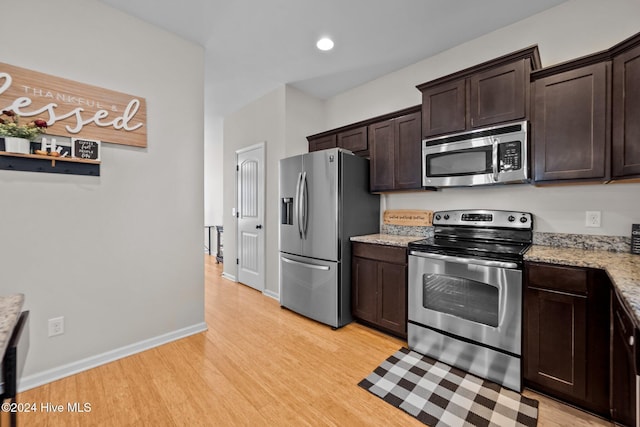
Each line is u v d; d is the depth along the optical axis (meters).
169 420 1.51
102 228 2.05
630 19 1.83
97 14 2.02
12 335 0.94
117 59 2.11
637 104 1.51
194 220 2.54
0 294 1.69
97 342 2.04
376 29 2.37
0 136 1.67
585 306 1.51
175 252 2.43
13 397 0.86
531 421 1.48
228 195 4.49
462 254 1.96
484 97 2.07
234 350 2.25
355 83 3.36
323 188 2.73
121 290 2.14
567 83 1.76
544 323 1.64
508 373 1.76
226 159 4.53
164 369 1.98
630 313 0.90
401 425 1.48
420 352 2.19
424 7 2.11
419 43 2.58
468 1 2.05
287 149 3.41
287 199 3.09
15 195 1.73
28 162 1.77
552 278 1.61
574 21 2.02
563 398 1.62
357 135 3.05
